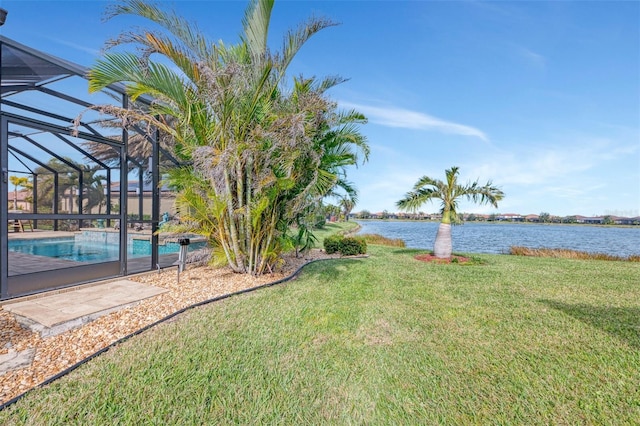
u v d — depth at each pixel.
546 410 2.27
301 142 5.52
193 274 6.54
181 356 2.89
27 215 4.69
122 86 6.00
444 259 10.16
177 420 2.07
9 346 3.12
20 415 2.07
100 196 6.20
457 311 4.47
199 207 5.98
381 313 4.32
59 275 5.14
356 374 2.71
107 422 2.02
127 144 6.20
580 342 3.42
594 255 12.10
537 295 5.41
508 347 3.29
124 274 6.14
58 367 2.73
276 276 6.56
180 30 5.17
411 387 2.54
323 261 9.01
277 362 2.87
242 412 2.17
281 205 6.42
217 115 5.34
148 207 7.84
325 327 3.75
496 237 29.52
